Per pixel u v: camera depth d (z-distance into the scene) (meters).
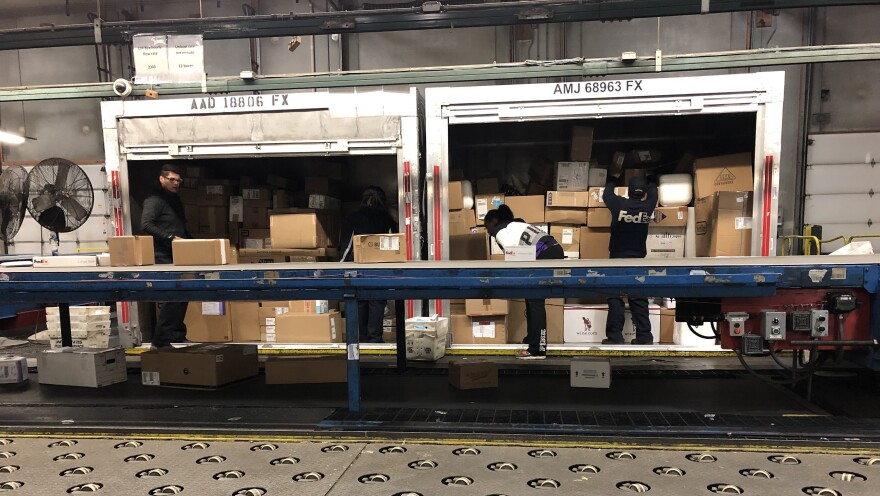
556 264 2.66
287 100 4.57
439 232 4.48
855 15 6.99
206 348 3.62
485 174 5.75
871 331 2.54
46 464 2.23
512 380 3.58
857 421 2.59
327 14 4.87
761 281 2.40
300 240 5.28
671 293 2.50
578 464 2.14
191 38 4.82
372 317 4.79
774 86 4.05
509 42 7.23
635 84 4.18
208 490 1.96
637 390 3.27
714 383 3.41
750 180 4.44
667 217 4.70
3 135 7.88
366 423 2.62
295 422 2.70
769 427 2.50
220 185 5.75
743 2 4.43
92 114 8.34
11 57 8.30
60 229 4.89
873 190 7.21
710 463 2.13
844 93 7.20
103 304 5.16
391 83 4.91
